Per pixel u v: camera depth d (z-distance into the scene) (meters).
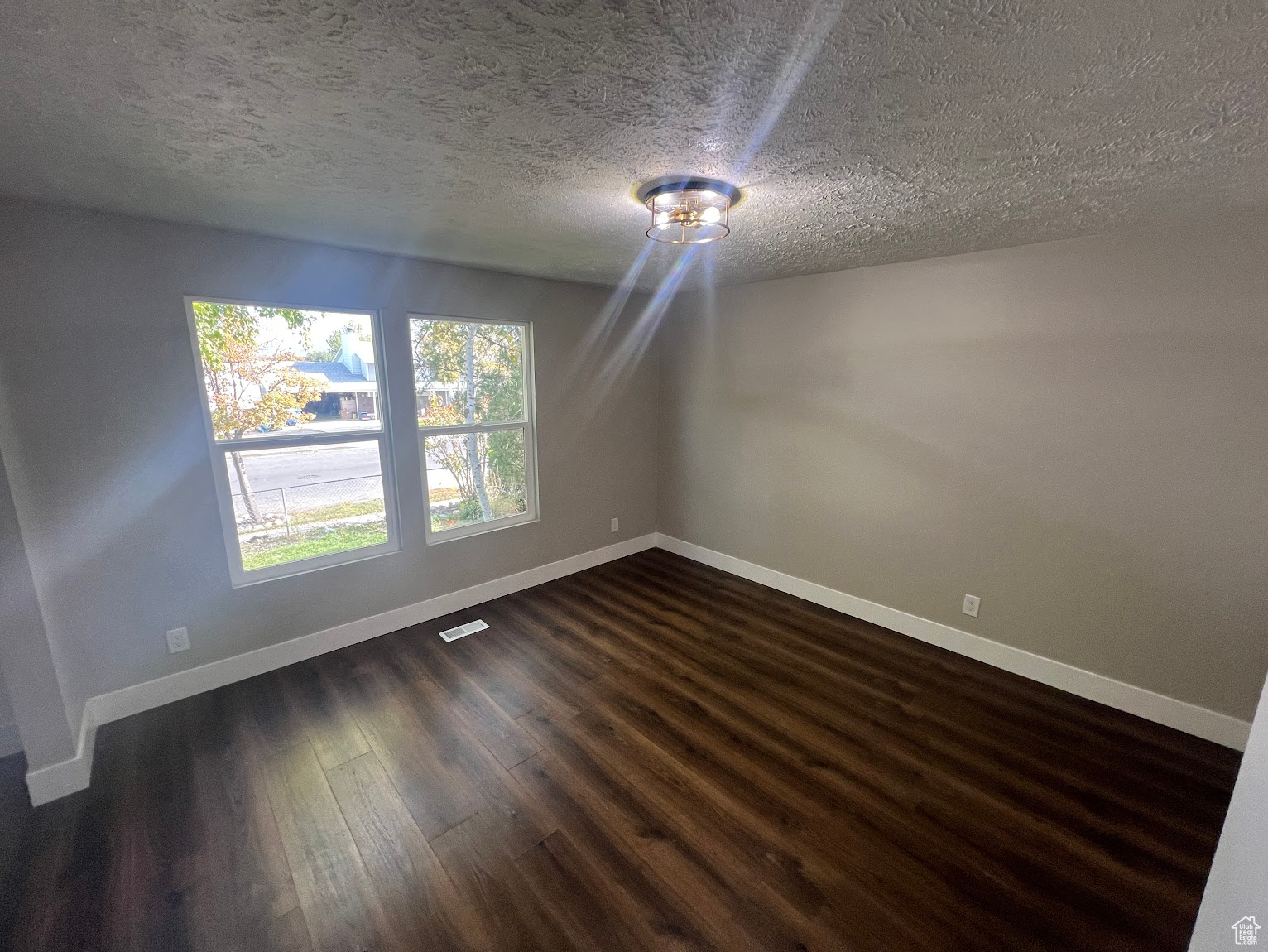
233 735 2.19
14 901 1.50
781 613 3.35
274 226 2.20
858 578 3.26
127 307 2.12
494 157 1.45
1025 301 2.43
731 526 3.97
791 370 3.41
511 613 3.34
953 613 2.86
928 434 2.83
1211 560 2.09
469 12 0.83
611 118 1.21
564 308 3.60
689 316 3.98
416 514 3.10
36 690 1.80
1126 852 1.67
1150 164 1.44
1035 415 2.46
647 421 4.32
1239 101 1.08
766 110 1.17
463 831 1.74
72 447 2.05
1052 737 2.19
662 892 1.53
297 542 2.83
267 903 1.50
